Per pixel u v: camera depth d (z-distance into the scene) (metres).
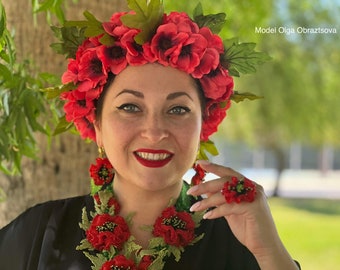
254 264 1.98
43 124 2.74
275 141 16.33
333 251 11.82
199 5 2.00
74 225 2.06
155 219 1.99
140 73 1.88
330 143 15.16
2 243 2.10
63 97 2.03
